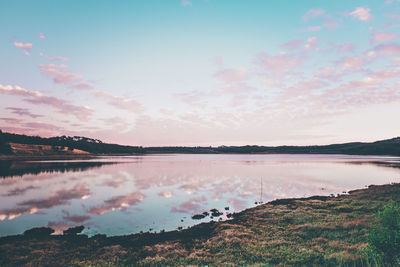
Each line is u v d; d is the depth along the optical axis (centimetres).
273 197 4684
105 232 2697
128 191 5453
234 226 2612
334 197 4172
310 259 1495
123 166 13038
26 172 9519
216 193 5169
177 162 17475
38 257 1902
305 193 5022
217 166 13300
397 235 1244
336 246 1681
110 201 4403
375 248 1315
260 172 9731
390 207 1385
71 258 1875
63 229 2839
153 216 3381
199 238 2341
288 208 3441
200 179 7594
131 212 3619
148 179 7631
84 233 2667
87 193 5219
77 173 9338
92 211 3688
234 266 1496
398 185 4500
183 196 4844
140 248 2095
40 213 3588
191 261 1652
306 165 13700
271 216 3012
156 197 4759
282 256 1608
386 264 1186
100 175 8725
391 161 16575
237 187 5959
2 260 1839
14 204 4194
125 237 2481
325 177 7838
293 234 2142
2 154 19988
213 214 3441
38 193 5231
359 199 3656
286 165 13888
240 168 11838
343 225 2214
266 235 2203
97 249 2112
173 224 2995
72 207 3956
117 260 1795
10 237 2491
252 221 2845
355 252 1488
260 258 1612
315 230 2183
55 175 8644
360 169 10700
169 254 1862
